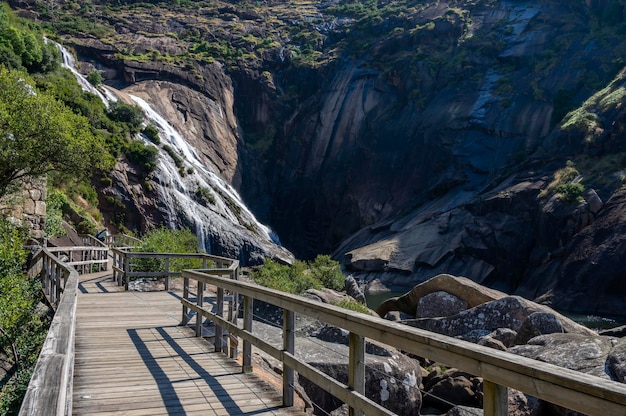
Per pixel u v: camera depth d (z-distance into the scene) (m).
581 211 38.56
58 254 19.80
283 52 79.31
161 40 77.50
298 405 6.21
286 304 5.89
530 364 2.78
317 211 65.56
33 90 21.11
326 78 73.69
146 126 51.53
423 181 58.59
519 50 62.06
